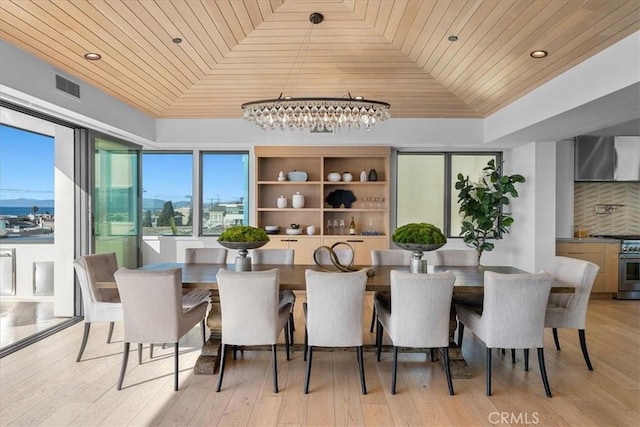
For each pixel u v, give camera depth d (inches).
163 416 103.8
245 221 266.1
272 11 145.7
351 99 148.6
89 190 188.7
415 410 107.7
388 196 244.8
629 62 119.3
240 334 118.1
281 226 259.3
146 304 117.6
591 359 143.4
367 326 182.9
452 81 186.9
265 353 149.2
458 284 126.3
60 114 161.5
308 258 243.0
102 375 128.1
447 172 263.3
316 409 107.8
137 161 234.7
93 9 121.8
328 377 128.3
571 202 253.6
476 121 230.7
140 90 186.7
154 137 231.5
